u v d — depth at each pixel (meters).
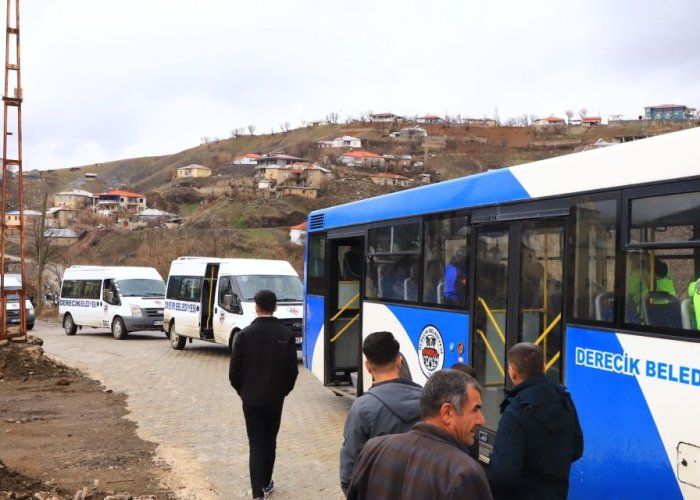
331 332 12.58
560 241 6.59
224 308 19.84
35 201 183.75
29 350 16.36
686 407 5.05
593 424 5.91
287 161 162.00
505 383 7.29
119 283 27.47
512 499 4.18
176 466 8.47
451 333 8.45
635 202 5.71
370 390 4.00
